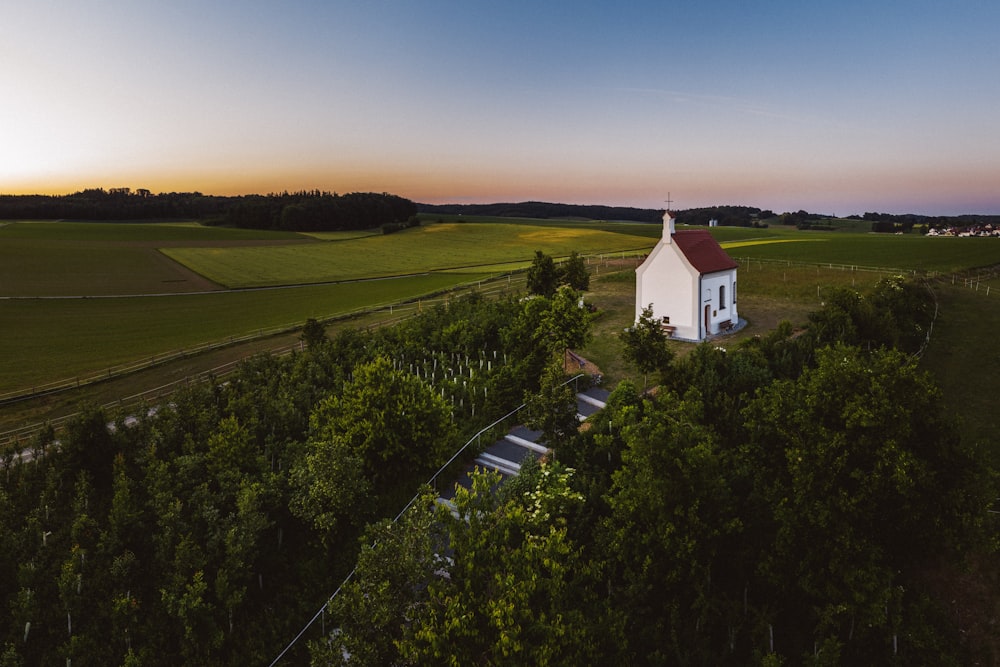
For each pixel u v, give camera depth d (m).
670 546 21.23
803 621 22.16
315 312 83.50
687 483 21.39
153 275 116.69
